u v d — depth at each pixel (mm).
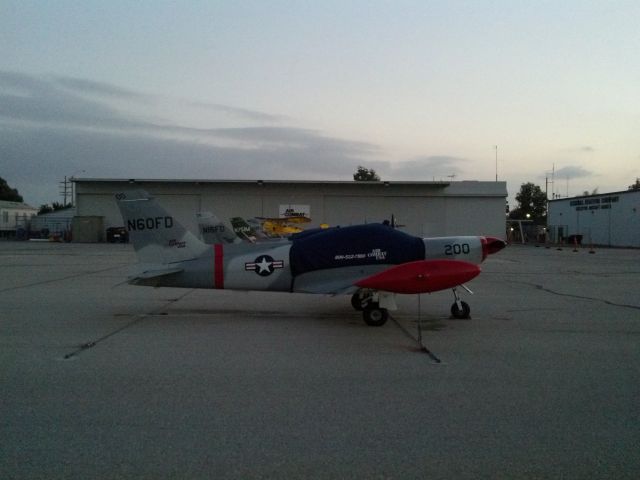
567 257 30984
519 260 27953
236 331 8008
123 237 49062
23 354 6422
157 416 4281
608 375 5617
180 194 49688
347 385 5188
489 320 9117
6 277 16484
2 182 110375
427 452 3621
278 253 8992
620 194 50719
